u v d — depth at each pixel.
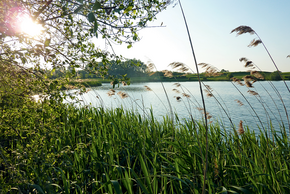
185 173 3.18
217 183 3.29
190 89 50.03
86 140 5.41
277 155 3.92
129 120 6.72
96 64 3.55
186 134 4.92
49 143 3.80
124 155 4.49
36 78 3.27
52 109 3.26
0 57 2.88
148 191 2.76
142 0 3.88
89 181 3.71
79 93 3.90
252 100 27.23
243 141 4.56
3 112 3.13
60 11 3.36
